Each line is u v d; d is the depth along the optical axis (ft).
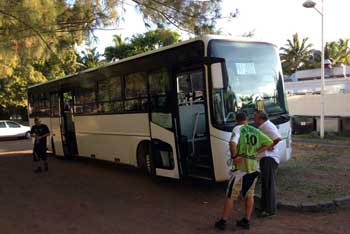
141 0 33.76
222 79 28.09
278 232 22.26
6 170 49.49
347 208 26.07
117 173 43.21
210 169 30.07
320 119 68.18
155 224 24.91
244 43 31.32
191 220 25.23
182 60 31.63
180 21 35.01
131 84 38.32
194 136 32.35
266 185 24.98
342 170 36.11
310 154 46.73
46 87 58.54
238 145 22.98
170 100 32.89
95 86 44.91
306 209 25.81
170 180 37.55
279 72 32.99
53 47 35.19
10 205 31.42
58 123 55.26
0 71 52.75
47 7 30.68
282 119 32.17
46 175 44.42
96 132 45.60
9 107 124.88
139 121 37.37
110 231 24.02
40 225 25.89
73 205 30.53
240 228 23.12
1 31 32.24
